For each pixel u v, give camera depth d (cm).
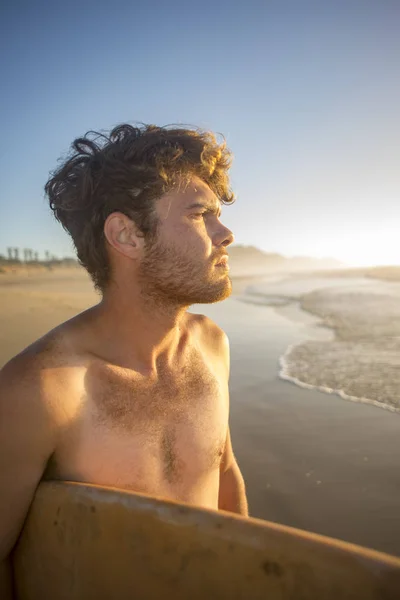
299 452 394
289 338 973
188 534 86
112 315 120
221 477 155
